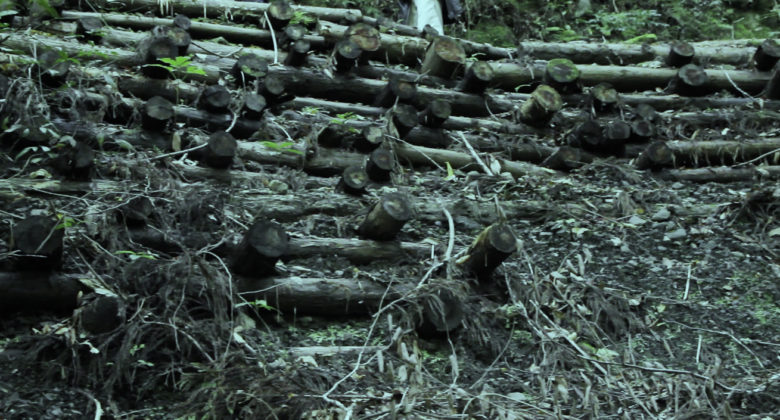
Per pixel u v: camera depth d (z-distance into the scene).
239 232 4.57
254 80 6.23
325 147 5.69
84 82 5.56
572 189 5.70
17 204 4.45
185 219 4.52
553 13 10.48
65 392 3.55
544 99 6.40
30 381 3.57
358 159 5.70
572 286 4.62
